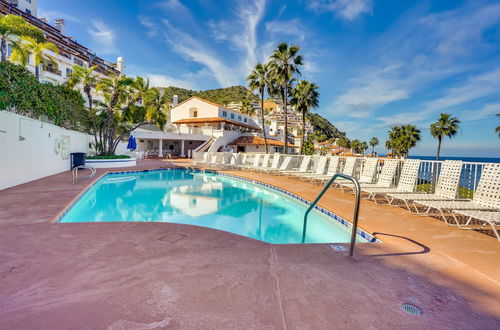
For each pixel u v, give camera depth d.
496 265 2.54
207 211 6.61
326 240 4.63
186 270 2.27
